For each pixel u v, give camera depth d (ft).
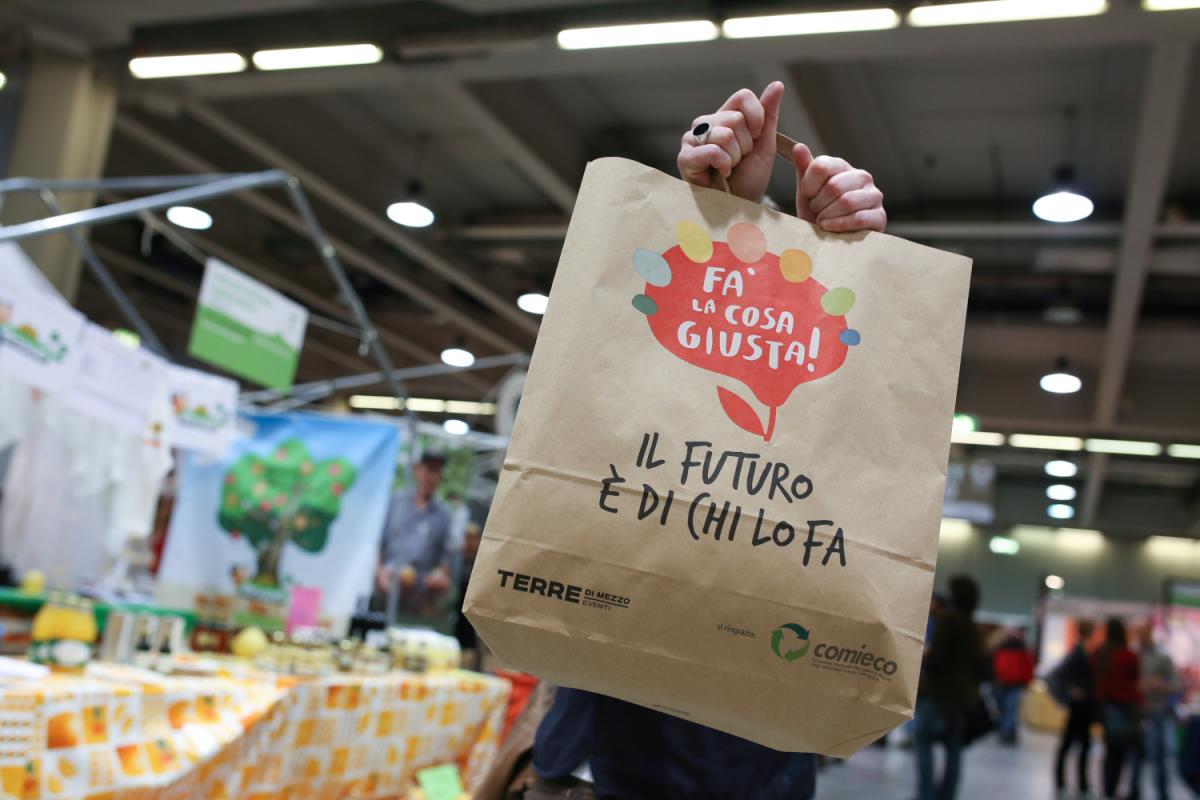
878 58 21.74
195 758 7.34
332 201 29.25
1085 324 32.68
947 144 25.31
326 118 28.02
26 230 9.68
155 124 27.45
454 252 34.09
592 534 3.07
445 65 20.81
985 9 16.57
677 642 3.06
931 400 3.26
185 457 13.17
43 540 13.43
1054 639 62.03
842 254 3.35
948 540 66.80
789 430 3.17
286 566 12.91
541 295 33.88
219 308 12.52
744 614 3.05
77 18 21.63
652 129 26.43
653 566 3.06
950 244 29.60
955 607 19.33
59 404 11.23
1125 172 25.43
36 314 9.50
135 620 8.86
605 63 19.86
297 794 9.00
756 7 17.70
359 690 9.69
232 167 29.58
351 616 12.55
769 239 3.34
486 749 12.27
